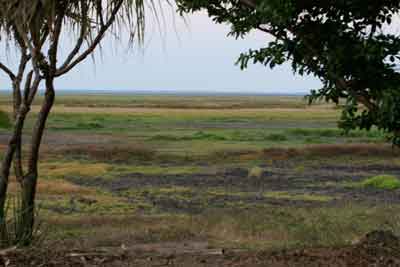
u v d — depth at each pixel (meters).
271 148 45.84
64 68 7.34
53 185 26.06
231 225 14.52
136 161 40.44
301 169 36.34
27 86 7.52
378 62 5.85
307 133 65.38
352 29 6.03
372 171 35.53
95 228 15.29
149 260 6.71
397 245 7.00
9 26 7.45
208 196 25.28
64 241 11.69
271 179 31.58
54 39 7.26
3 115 55.91
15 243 7.25
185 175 33.31
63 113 103.50
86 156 41.91
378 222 14.33
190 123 86.12
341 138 59.66
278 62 6.14
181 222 16.27
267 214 17.41
